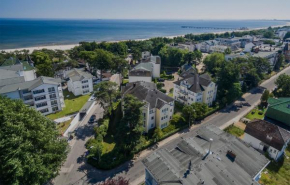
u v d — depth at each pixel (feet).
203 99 217.97
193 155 103.55
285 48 422.82
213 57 350.43
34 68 282.36
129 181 122.83
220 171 92.32
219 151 106.01
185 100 223.71
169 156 103.45
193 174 90.07
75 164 137.59
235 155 101.09
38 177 92.99
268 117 180.45
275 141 137.49
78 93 264.11
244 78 268.82
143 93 181.88
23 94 190.08
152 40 640.17
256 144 149.59
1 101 107.04
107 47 515.09
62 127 184.14
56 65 351.46
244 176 91.25
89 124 190.29
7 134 92.07
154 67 333.42
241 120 189.47
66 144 119.96
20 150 88.07
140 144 140.46
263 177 121.08
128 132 134.21
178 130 175.32
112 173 129.59
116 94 194.39
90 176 127.13
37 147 101.96
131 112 134.82
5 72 224.12
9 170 85.15
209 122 189.47
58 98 212.84
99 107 225.56
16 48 635.25
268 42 572.10
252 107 218.59
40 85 195.21
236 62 286.25
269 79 312.09
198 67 402.72
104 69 313.12
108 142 162.50
